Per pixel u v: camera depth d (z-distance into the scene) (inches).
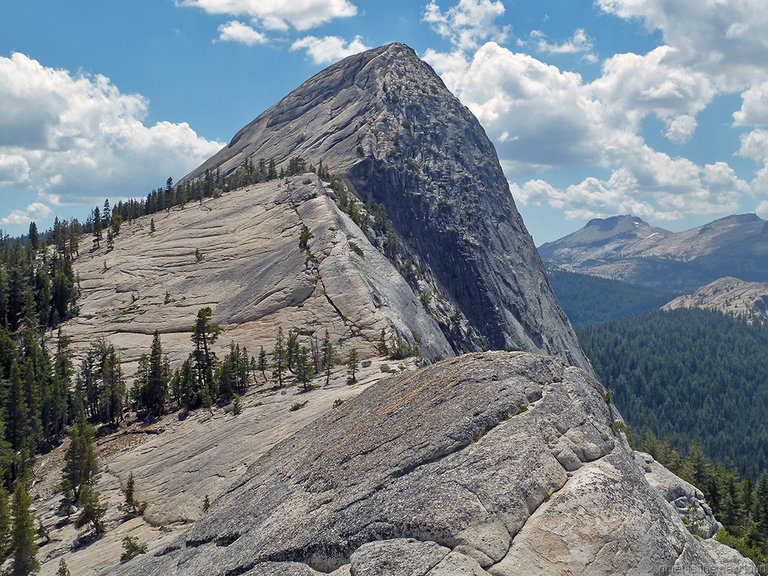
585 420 1071.0
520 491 871.1
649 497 953.5
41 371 3895.2
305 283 4803.2
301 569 895.7
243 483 1400.1
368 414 1282.0
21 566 1812.3
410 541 836.0
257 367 3890.3
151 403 3580.2
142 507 2074.3
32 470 3038.9
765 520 3518.7
